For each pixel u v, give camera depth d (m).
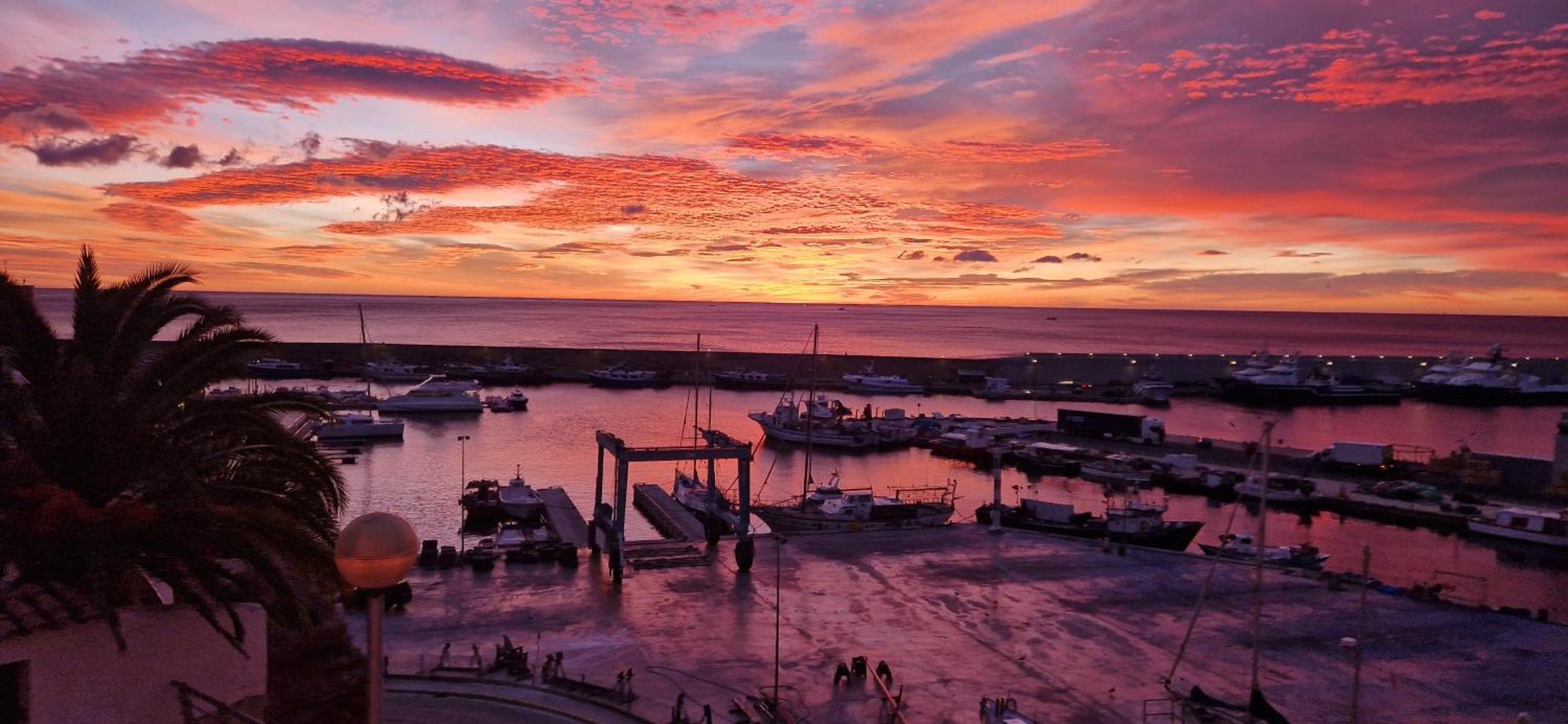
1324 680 33.81
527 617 38.09
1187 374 188.50
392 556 6.88
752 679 32.44
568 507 71.44
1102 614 40.72
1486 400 165.50
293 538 15.24
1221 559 49.56
